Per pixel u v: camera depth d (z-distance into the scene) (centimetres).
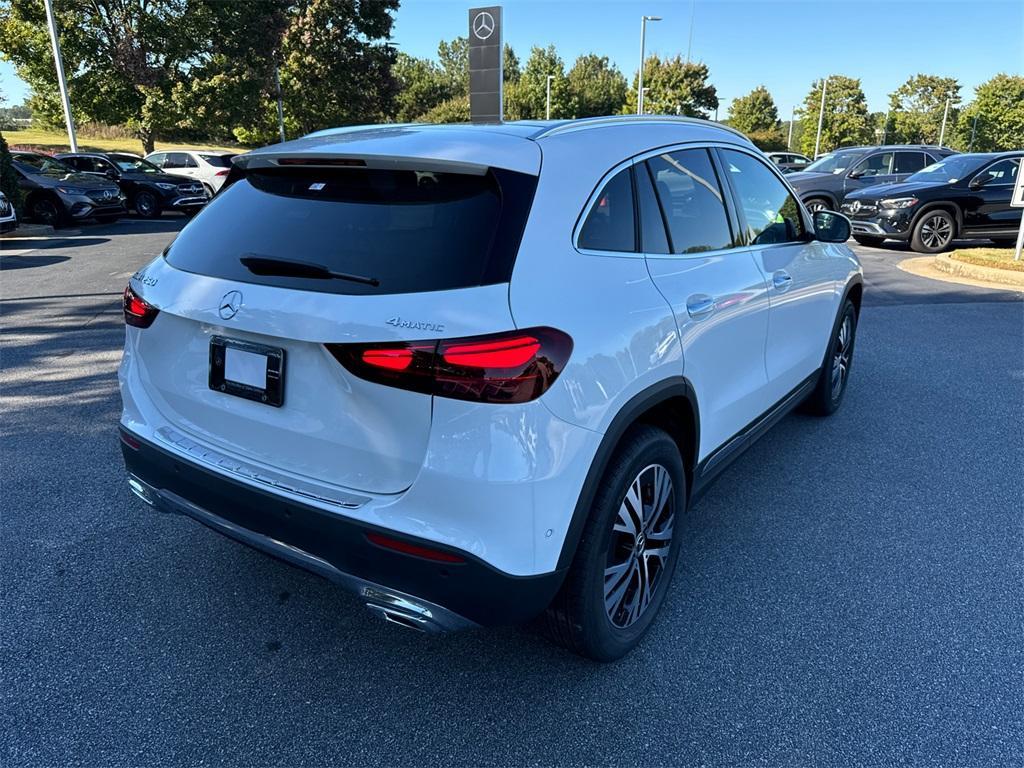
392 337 196
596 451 218
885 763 220
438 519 203
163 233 1602
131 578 314
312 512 214
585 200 234
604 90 7675
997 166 1298
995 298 902
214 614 291
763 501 388
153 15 2734
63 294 904
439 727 235
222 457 242
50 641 273
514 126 255
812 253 411
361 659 267
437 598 207
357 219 226
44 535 345
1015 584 314
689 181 297
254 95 2998
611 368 221
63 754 222
